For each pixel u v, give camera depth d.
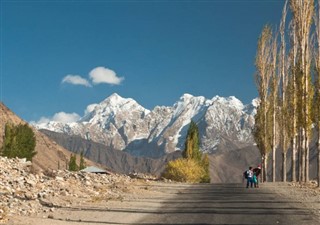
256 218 17.80
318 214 18.98
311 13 43.25
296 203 23.34
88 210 19.84
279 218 17.81
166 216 18.31
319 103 38.22
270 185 40.22
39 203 21.36
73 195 25.14
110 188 31.09
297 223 16.56
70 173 37.81
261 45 61.84
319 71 38.81
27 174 30.61
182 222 16.70
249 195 28.52
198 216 18.33
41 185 26.86
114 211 19.66
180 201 24.55
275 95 59.09
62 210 19.73
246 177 36.84
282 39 58.72
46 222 15.65
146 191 30.69
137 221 16.91
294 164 50.56
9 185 25.19
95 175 39.03
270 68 61.41
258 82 62.06
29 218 16.30
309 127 43.31
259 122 61.78
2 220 15.24
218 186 38.91
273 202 23.88
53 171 37.78
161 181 47.56
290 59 50.34
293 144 50.72
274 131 56.25
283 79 57.84
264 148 60.84
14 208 18.95
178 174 52.78
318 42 39.75
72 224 15.61
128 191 29.64
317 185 36.62
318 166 36.56
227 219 17.52
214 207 21.53
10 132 87.50
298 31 43.50
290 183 43.38
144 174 56.25
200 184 42.50
